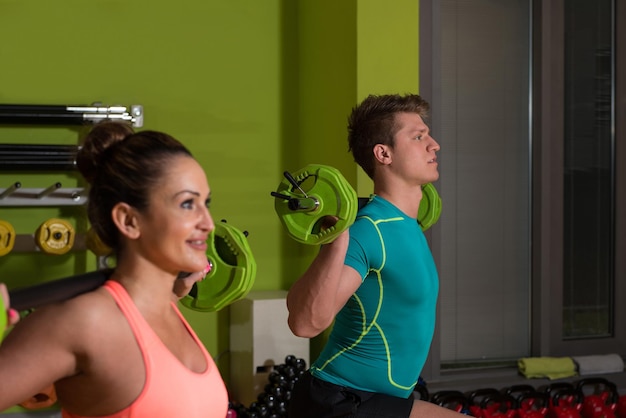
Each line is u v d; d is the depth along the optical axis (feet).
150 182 3.29
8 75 9.50
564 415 9.55
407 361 5.78
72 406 3.29
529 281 10.93
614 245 11.18
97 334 3.14
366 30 9.20
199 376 3.43
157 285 3.42
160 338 3.39
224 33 10.32
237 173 10.43
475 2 10.59
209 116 10.28
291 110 10.63
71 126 9.57
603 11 11.11
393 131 6.02
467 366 10.69
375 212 5.81
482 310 10.75
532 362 10.37
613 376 10.49
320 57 10.05
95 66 9.82
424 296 5.77
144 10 9.98
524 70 10.84
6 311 2.93
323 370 5.84
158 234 3.31
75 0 9.71
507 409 9.76
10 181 9.41
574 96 11.04
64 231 8.80
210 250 4.29
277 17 10.53
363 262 5.54
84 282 3.28
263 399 8.75
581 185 11.14
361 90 9.18
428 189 7.25
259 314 9.52
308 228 5.10
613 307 11.16
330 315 5.32
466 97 10.60
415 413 5.80
